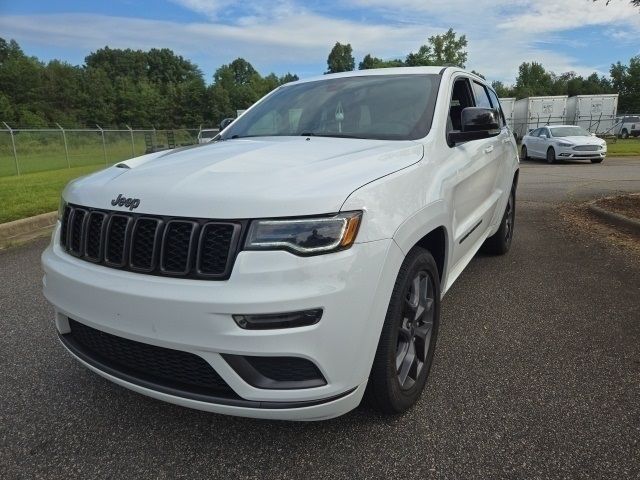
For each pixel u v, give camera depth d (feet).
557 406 8.71
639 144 98.58
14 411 8.96
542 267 16.94
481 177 12.78
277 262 6.40
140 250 7.14
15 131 78.07
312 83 13.38
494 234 17.51
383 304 7.14
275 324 6.40
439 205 8.89
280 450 7.77
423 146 9.62
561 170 54.19
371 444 7.82
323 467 7.37
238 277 6.42
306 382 6.74
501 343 11.22
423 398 9.04
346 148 9.25
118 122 247.70
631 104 239.09
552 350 10.82
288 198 6.63
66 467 7.51
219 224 6.63
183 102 252.01
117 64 363.35
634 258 17.61
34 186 39.73
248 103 272.92
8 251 20.79
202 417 8.68
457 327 12.15
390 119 10.82
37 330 12.46
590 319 12.44
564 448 7.61
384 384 7.70
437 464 7.35
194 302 6.47
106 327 7.28
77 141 87.40
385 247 7.07
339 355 6.70
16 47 312.50
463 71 13.70
